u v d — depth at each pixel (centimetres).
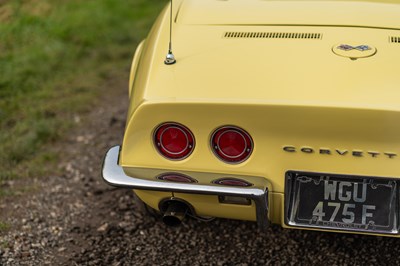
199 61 326
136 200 391
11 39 662
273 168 298
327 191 299
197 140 299
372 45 331
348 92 296
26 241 382
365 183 295
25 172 459
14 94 567
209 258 368
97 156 481
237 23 357
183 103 292
